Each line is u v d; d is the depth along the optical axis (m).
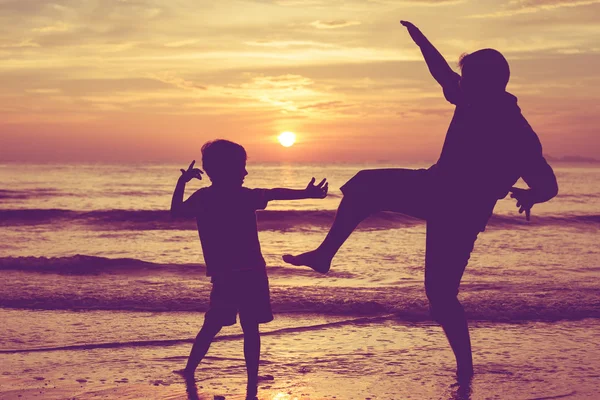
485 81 4.14
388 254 13.92
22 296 8.08
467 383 4.61
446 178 4.16
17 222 22.06
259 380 4.67
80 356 5.38
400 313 7.27
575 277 10.70
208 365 5.10
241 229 4.32
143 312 7.35
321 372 4.91
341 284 9.95
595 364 5.18
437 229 4.26
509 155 4.11
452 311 4.54
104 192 42.47
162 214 23.22
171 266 11.44
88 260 11.53
